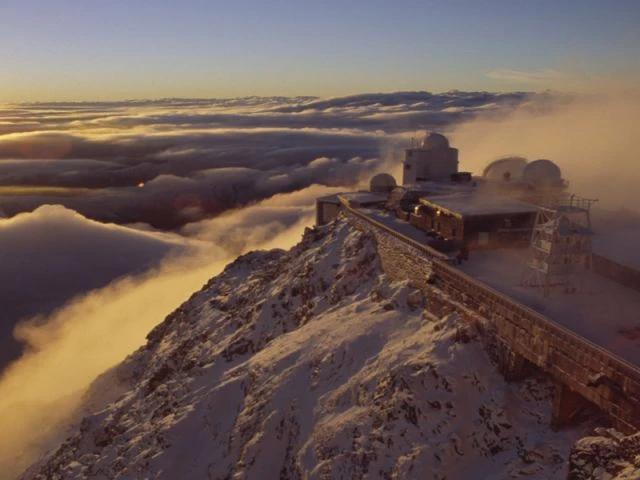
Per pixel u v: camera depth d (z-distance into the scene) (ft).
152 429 122.11
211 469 103.65
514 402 82.94
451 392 84.33
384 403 87.56
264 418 103.40
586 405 76.33
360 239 142.31
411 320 108.06
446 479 76.59
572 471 60.85
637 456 55.67
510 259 115.44
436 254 112.98
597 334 78.59
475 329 92.12
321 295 138.41
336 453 85.87
